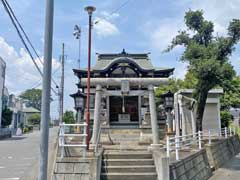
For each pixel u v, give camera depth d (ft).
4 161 48.91
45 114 16.94
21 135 139.74
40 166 16.51
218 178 44.88
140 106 65.10
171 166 29.63
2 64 124.06
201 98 57.00
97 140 40.75
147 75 49.62
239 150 90.99
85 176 27.78
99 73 48.70
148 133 54.75
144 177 30.58
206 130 77.92
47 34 17.57
